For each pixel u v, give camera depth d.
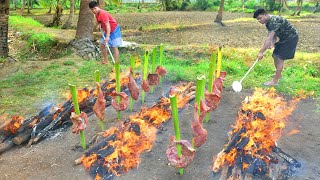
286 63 8.59
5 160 4.39
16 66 8.65
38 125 4.95
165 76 7.41
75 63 8.99
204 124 5.16
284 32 6.43
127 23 23.67
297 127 5.09
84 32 11.05
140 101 6.12
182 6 41.47
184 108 5.70
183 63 9.15
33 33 14.04
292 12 33.09
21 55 12.07
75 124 4.36
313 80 7.25
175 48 10.34
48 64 8.84
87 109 5.56
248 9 37.56
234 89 6.20
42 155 4.43
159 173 3.94
